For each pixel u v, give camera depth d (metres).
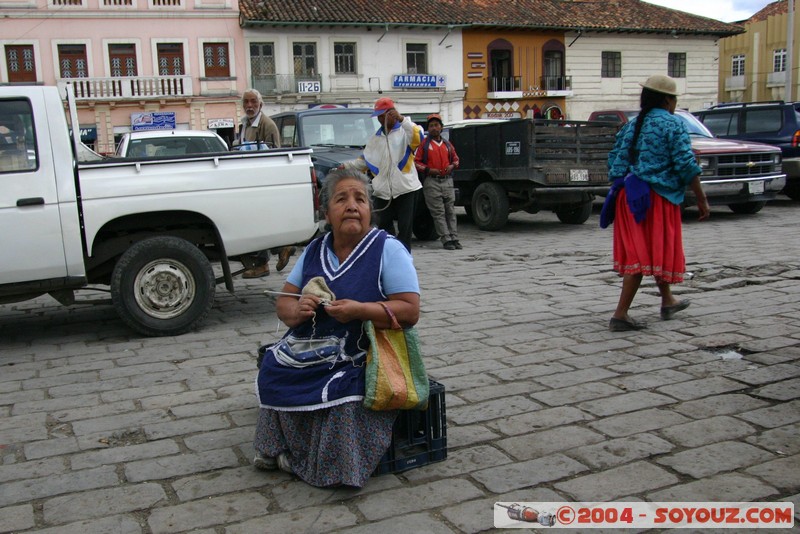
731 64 48.12
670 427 3.59
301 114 11.18
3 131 5.20
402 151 7.46
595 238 10.84
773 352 4.75
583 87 38.19
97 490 3.12
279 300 3.18
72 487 3.16
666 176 5.17
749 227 11.44
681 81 40.50
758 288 6.75
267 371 3.15
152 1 30.50
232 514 2.89
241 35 31.73
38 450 3.56
